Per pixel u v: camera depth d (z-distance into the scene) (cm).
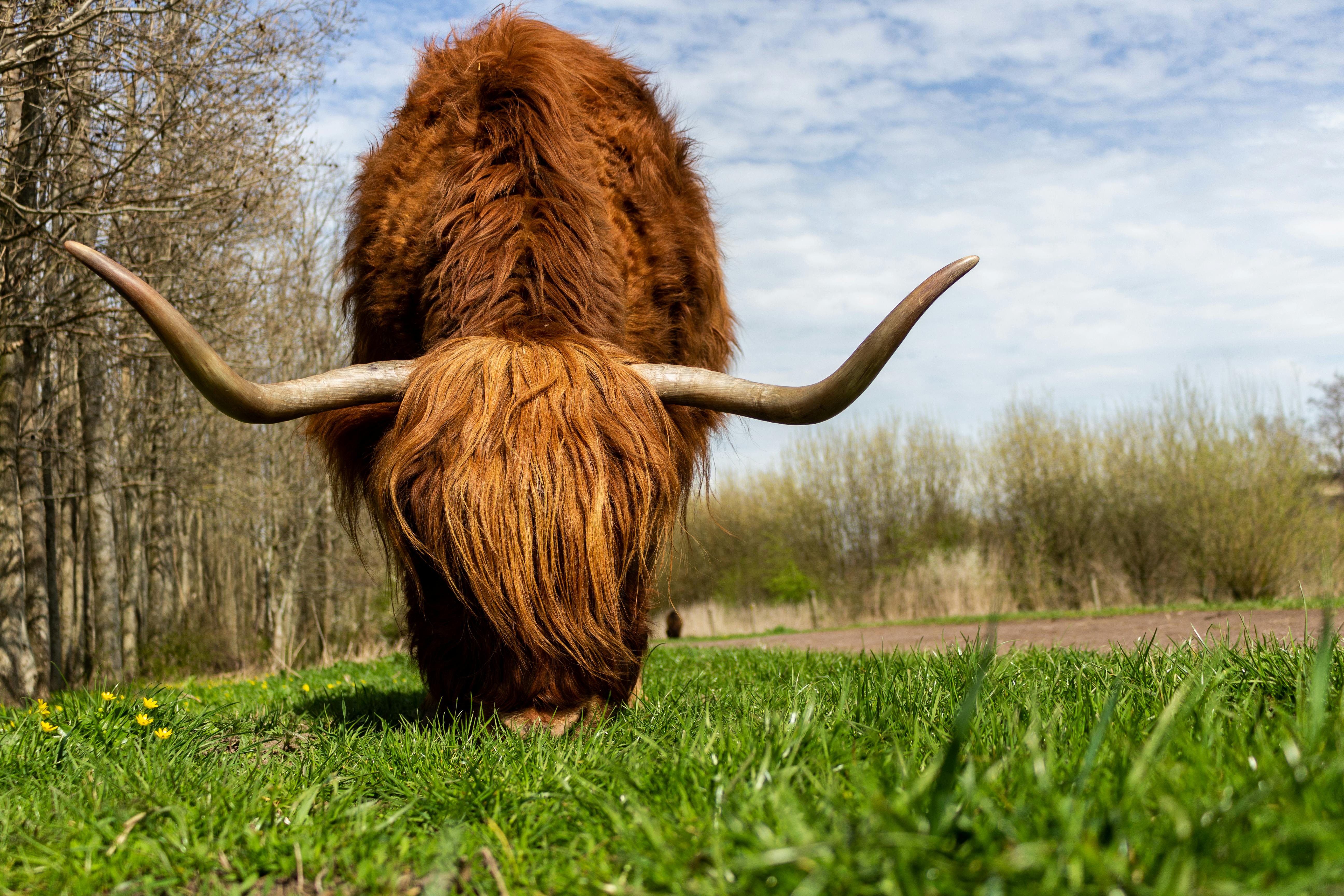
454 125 432
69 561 1770
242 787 262
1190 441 1953
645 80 565
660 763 238
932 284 297
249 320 1338
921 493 2673
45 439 1359
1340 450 2930
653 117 530
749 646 1314
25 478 1307
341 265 524
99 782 274
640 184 480
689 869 161
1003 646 738
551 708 298
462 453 294
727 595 2847
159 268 1000
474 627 307
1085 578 2255
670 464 321
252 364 1174
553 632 286
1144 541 2180
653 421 325
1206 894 125
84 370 1444
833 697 350
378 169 492
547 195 385
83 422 1448
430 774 262
